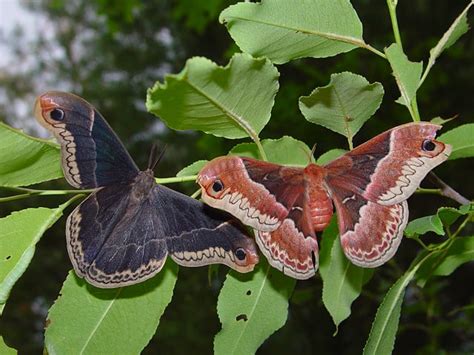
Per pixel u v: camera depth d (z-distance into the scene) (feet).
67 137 1.10
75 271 1.11
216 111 1.11
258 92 1.10
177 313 4.71
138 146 6.52
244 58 1.05
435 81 3.95
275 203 1.07
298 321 4.17
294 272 1.07
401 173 1.07
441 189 1.27
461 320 2.46
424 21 4.61
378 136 1.09
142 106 6.85
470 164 4.14
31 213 1.18
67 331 1.15
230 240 1.11
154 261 1.11
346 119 1.20
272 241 1.08
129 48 6.78
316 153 3.56
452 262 1.37
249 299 1.22
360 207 1.09
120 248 1.11
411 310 2.47
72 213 1.12
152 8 6.26
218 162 1.05
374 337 1.21
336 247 1.27
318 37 1.19
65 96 1.10
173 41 6.40
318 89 1.16
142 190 1.12
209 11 3.24
